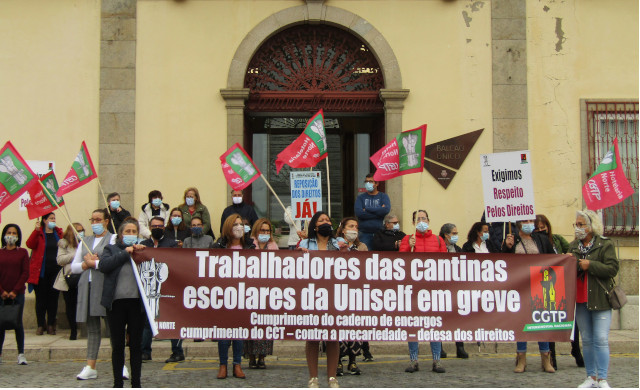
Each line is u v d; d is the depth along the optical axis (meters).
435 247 9.13
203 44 12.62
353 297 7.73
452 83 12.71
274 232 13.34
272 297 7.70
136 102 12.51
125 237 7.41
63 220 12.28
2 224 12.23
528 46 12.80
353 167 13.59
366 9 12.78
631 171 12.73
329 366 7.50
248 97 12.57
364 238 11.20
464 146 12.61
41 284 11.30
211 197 12.43
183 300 7.64
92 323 8.38
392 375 8.63
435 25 12.78
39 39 12.53
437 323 7.77
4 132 12.38
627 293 12.38
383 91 12.56
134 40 12.58
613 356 10.09
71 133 12.44
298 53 13.00
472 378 8.39
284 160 9.42
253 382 8.16
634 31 12.90
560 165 12.65
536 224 9.25
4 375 8.61
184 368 9.18
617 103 12.76
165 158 12.45
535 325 7.81
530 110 12.72
